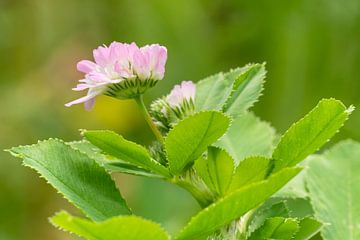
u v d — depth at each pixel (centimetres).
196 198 19
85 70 20
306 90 46
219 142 22
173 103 20
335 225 21
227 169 19
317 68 46
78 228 17
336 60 46
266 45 47
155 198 38
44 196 46
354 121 40
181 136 18
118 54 19
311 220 18
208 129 18
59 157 19
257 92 20
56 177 19
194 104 20
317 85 46
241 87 20
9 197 45
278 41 47
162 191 39
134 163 19
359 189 22
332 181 22
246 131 22
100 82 19
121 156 19
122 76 19
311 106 46
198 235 17
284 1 46
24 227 45
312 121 18
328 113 18
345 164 22
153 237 17
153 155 19
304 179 22
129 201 41
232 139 22
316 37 46
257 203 17
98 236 17
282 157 19
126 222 17
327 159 22
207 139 18
